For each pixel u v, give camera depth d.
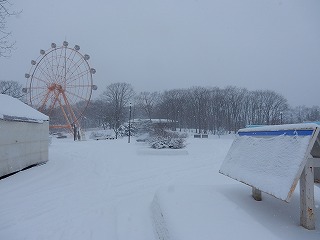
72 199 8.16
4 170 10.66
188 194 6.38
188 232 4.34
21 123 12.09
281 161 4.30
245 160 5.43
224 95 74.19
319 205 5.56
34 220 6.43
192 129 72.25
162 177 11.53
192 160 16.56
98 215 6.82
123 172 12.67
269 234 4.11
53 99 35.44
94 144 29.77
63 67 35.16
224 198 5.97
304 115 82.50
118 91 76.69
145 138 34.81
